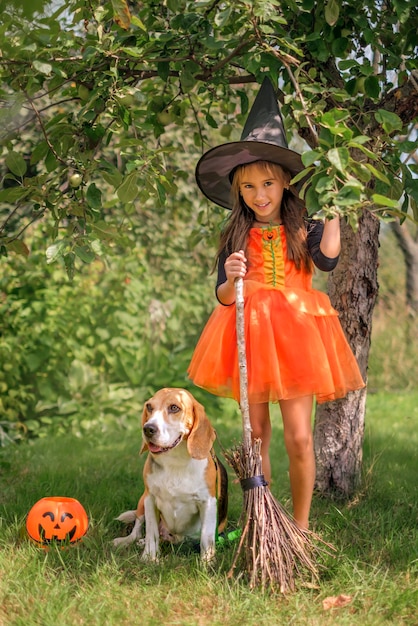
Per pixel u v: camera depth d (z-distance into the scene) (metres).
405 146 3.52
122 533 4.04
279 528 3.27
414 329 12.45
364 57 4.06
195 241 5.57
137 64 4.11
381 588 3.14
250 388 3.45
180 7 3.78
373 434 7.15
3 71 3.74
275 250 3.64
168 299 9.27
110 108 3.70
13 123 3.98
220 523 3.98
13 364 7.44
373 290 4.60
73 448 6.57
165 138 9.04
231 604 3.03
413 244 12.84
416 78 4.06
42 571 3.29
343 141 2.96
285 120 4.45
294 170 3.67
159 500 3.68
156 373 8.39
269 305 3.54
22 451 6.32
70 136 3.89
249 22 3.46
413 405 9.82
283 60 3.41
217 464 3.82
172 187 3.96
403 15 3.47
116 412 7.82
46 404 7.56
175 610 3.05
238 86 6.73
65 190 3.95
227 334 3.64
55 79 3.77
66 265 3.56
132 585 3.24
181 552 3.78
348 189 2.78
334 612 3.03
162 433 3.41
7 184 7.51
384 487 4.83
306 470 3.56
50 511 3.66
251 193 3.65
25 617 2.88
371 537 3.83
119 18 3.40
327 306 3.68
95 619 2.87
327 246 3.48
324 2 3.72
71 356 7.74
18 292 7.70
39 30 3.49
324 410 4.62
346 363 3.73
